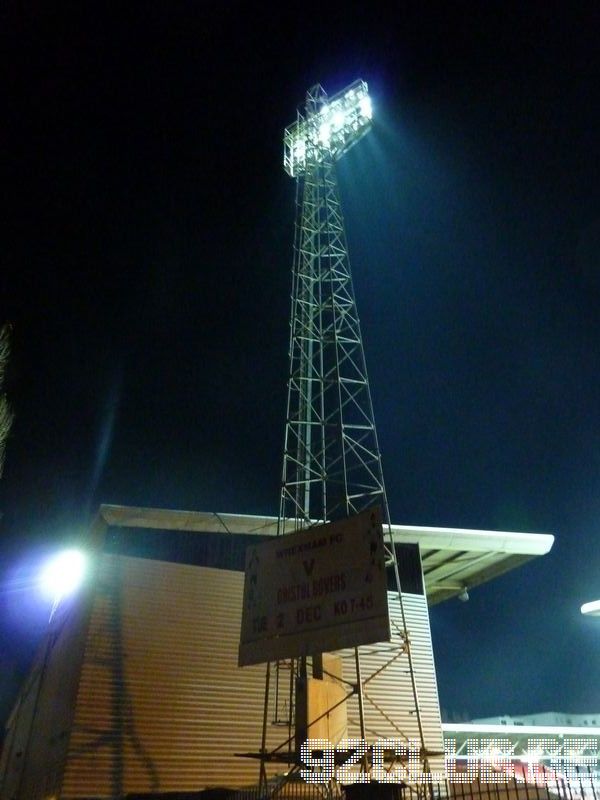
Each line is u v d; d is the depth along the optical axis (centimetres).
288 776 1501
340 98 3133
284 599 1488
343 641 1344
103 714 1844
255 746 1952
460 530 2445
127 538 2148
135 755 1819
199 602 2128
